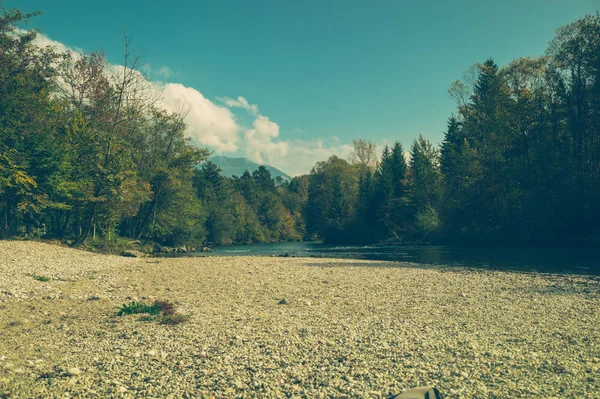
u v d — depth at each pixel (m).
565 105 40.59
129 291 15.62
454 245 49.72
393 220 71.88
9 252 23.59
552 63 40.62
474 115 51.97
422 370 6.72
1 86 32.22
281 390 6.06
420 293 14.95
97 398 5.78
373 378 6.43
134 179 42.00
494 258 30.30
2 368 6.90
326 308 12.33
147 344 8.45
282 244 81.06
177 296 14.75
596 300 12.90
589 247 36.38
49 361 7.36
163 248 51.81
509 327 9.55
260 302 13.51
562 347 7.88
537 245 39.94
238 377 6.57
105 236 44.19
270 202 112.19
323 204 91.38
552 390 5.79
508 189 44.97
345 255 38.25
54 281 16.86
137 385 6.25
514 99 44.28
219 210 79.19
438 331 9.27
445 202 52.66
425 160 70.25
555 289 15.28
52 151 34.19
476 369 6.72
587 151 39.16
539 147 41.31
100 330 9.59
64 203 36.44
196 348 8.16
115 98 39.41
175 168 53.47
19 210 33.72
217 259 33.41
